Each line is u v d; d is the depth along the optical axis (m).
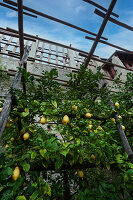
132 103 3.27
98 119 2.34
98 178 2.26
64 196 1.92
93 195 1.00
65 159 1.58
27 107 1.87
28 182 1.34
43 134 2.03
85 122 1.94
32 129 1.81
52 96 2.18
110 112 2.39
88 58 3.19
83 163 1.72
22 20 2.49
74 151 1.52
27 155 1.28
